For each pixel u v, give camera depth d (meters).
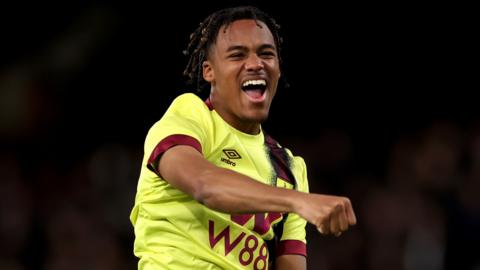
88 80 44.28
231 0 42.91
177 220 14.85
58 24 44.84
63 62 44.44
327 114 44.94
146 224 15.12
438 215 36.28
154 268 14.90
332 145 39.66
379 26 45.38
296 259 16.48
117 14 44.59
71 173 39.03
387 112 45.22
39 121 43.44
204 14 43.22
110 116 44.00
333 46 45.03
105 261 35.81
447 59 45.72
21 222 36.69
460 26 45.59
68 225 36.16
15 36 44.44
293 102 44.81
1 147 42.41
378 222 36.81
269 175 15.75
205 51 15.82
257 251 15.31
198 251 14.81
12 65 44.28
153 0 44.03
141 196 15.24
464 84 45.66
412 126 45.19
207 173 12.97
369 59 45.38
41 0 44.72
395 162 39.31
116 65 44.28
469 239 34.12
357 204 37.78
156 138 14.16
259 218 15.30
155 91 44.09
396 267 36.12
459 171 38.03
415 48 45.53
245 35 15.21
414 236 36.41
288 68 44.72
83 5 44.97
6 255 35.97
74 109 43.94
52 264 35.69
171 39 43.88
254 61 15.12
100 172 38.72
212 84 15.78
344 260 35.62
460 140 39.31
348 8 44.97
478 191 34.59
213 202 12.68
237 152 15.34
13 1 44.44
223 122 15.40
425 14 45.50
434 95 45.59
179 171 13.36
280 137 44.50
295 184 16.17
